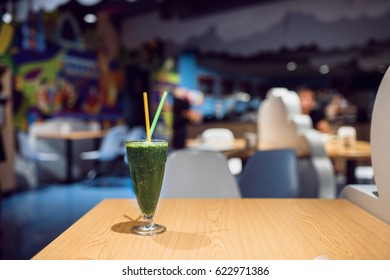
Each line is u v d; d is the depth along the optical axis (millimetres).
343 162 5336
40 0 5098
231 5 6355
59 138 6574
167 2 6656
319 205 1235
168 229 973
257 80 16891
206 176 1953
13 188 5609
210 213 1137
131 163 949
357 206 1217
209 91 12766
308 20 6547
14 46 5809
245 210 1174
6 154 5480
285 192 2463
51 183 6516
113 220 1059
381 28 6074
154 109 9609
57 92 6770
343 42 6363
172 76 10477
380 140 1030
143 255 793
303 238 904
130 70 8914
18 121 5934
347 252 813
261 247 843
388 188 1007
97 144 7469
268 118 3939
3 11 5539
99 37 7824
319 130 5824
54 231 3803
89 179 7152
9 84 5543
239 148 3557
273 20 6043
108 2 6953
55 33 6695
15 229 3861
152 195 954
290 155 2486
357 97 15000
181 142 7953
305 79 17312
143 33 7566
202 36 7586
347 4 5469
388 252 815
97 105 7855
